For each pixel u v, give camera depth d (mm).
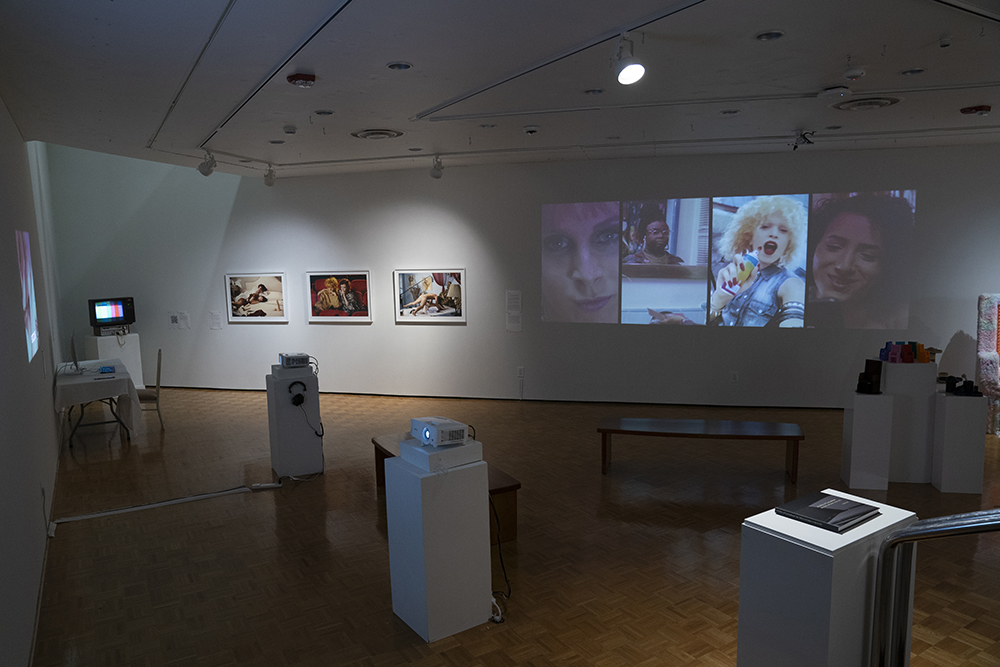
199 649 3865
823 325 9578
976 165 8914
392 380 11203
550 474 7000
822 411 9609
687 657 3709
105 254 11984
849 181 9305
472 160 9812
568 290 10305
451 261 10711
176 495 6523
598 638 3910
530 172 10234
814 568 2727
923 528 2586
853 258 9398
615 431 6805
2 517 3391
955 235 9086
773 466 7250
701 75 5410
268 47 4512
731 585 4551
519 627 4039
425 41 4469
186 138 7594
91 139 7562
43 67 4766
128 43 4324
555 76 5383
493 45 4590
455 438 3941
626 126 7426
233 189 11508
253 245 11531
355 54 4707
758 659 3002
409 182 10727
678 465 7305
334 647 3861
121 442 8539
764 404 9875
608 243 10070
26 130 6906
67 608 4375
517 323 10555
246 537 5488
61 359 11203
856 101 6289
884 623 2791
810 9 3992
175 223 11781
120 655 3818
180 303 11930
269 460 7660
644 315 10102
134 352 11195
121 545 5363
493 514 5266
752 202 9578
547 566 4863
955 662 3660
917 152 9062
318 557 5082
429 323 10930
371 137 7824
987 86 5777
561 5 3863
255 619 4191
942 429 6371
